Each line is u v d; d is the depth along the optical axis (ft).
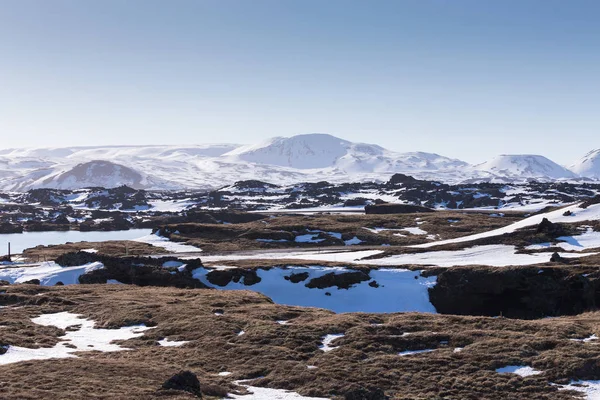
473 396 119.03
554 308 286.05
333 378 128.36
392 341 157.07
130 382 113.39
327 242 553.64
